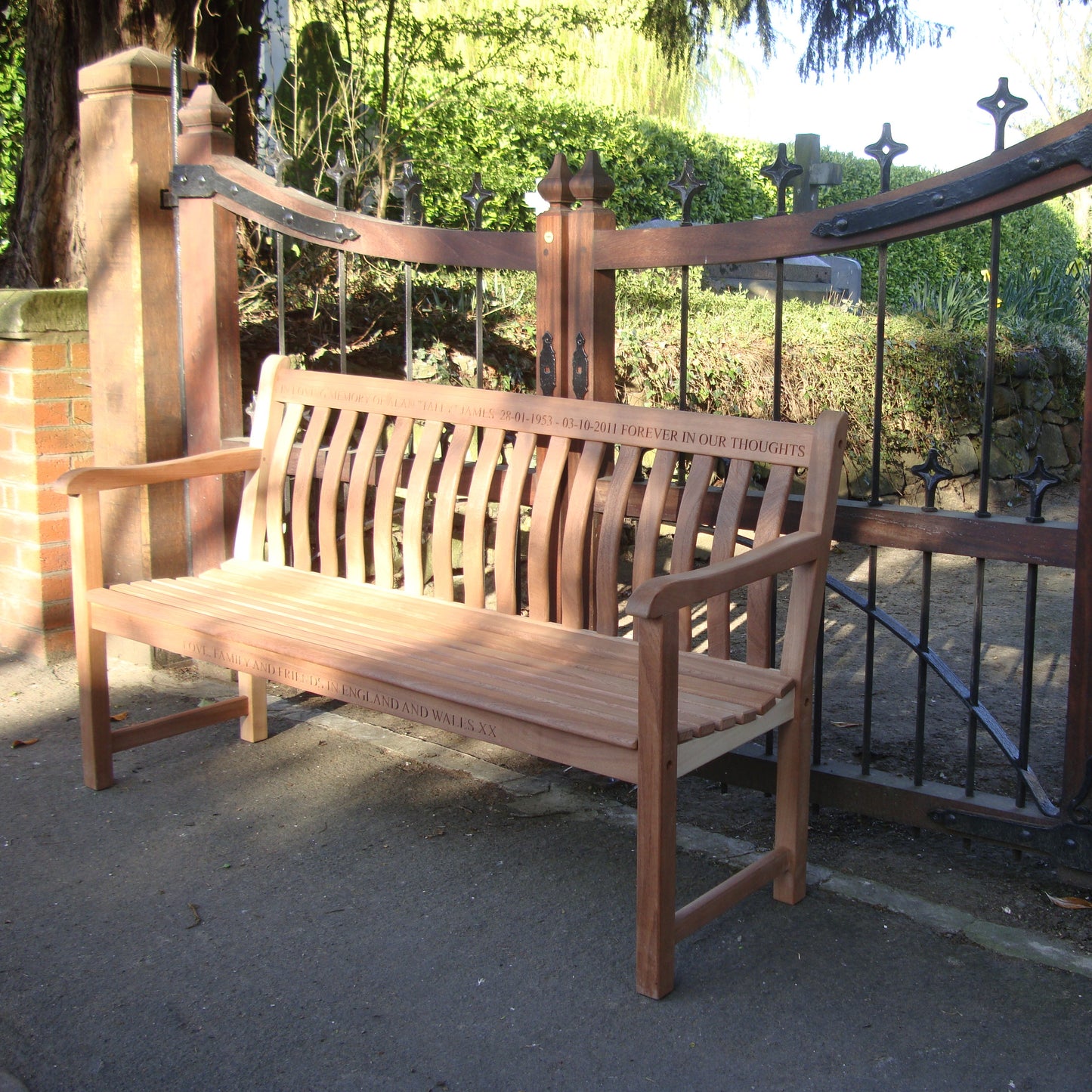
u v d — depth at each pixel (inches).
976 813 102.0
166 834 110.4
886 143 99.9
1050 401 324.5
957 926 94.2
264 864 105.0
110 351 148.5
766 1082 76.4
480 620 112.6
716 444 102.2
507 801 117.9
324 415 129.9
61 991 85.9
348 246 131.6
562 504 119.5
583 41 406.0
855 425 268.7
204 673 155.1
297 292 233.6
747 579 85.9
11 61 238.1
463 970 88.7
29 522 153.2
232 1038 80.7
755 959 90.1
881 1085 76.1
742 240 106.5
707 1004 84.6
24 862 105.0
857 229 100.7
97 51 185.0
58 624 156.8
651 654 79.1
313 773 124.5
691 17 294.5
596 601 109.5
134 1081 76.4
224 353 144.6
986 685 163.3
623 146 354.0
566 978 87.7
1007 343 314.5
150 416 147.6
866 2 262.7
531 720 85.7
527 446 114.3
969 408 295.6
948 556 244.8
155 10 185.6
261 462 133.7
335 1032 81.4
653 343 247.9
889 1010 83.8
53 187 190.1
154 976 87.9
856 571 233.6
